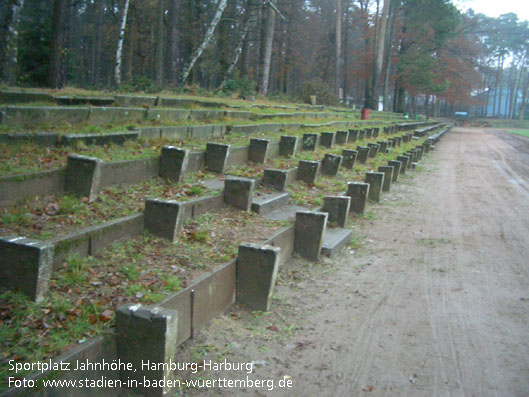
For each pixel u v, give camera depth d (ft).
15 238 12.23
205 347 13.47
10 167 16.69
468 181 46.19
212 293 14.78
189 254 16.33
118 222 15.98
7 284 12.04
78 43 147.43
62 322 11.24
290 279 19.26
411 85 157.79
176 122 31.89
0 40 41.91
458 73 165.37
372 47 166.71
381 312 16.58
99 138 22.75
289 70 150.10
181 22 99.91
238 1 103.55
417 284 19.24
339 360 13.43
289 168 30.22
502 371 13.02
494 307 17.12
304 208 25.20
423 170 53.21
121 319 11.13
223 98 58.03
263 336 14.49
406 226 28.32
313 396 11.80
